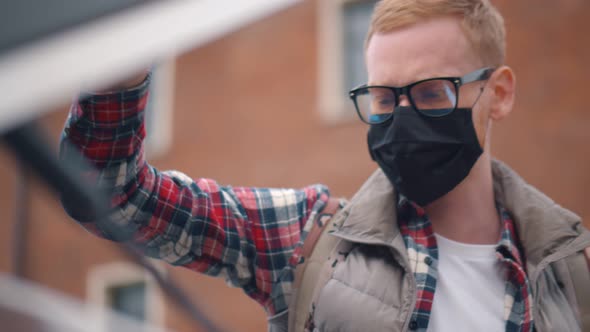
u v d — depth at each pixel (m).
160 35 0.31
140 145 0.99
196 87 9.20
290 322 1.08
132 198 1.03
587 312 1.12
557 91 6.60
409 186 1.13
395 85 1.12
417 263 1.09
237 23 0.34
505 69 1.20
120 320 0.48
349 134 7.99
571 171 6.44
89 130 0.91
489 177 1.20
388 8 1.14
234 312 8.39
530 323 1.07
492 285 1.12
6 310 0.41
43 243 9.62
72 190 0.33
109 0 0.30
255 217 1.18
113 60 0.29
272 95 8.62
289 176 8.30
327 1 8.49
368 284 1.05
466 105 1.13
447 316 1.08
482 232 1.18
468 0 1.16
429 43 1.12
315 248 1.13
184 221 1.09
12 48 0.27
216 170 8.82
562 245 1.13
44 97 0.27
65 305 0.45
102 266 9.36
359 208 1.14
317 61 8.43
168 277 0.43
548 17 6.72
